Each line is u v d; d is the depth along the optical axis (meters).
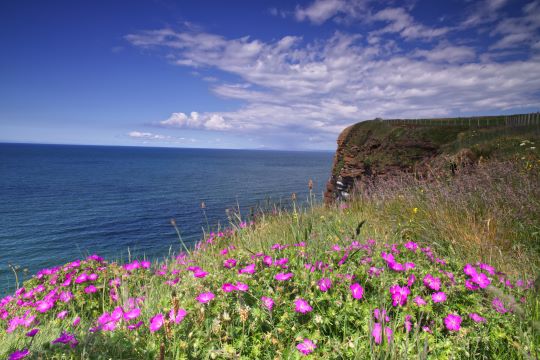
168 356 2.11
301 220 4.50
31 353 2.14
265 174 143.00
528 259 4.21
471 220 5.46
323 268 3.12
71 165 190.88
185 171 160.38
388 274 2.90
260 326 2.39
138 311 2.58
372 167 26.44
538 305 2.54
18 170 145.75
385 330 2.14
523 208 5.55
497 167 8.61
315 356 2.05
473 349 2.20
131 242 38.84
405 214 6.41
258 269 3.33
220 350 2.04
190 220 50.06
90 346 2.18
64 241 39.62
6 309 3.69
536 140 14.62
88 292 3.62
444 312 2.50
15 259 32.50
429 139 26.44
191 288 3.01
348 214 7.43
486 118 35.06
